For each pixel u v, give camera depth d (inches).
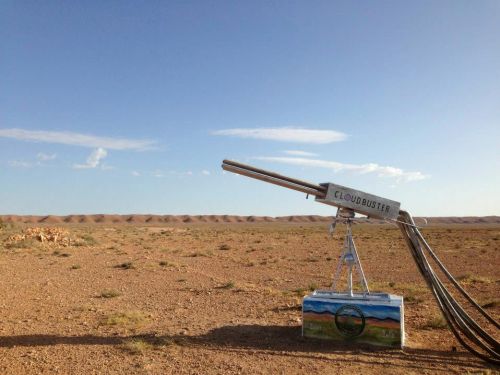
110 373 165.2
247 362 175.9
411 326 237.1
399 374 163.5
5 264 545.0
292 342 202.2
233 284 371.9
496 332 223.5
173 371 166.7
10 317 260.7
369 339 196.7
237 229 2199.8
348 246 212.1
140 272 472.1
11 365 174.6
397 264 545.6
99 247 843.4
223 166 206.8
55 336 216.8
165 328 231.0
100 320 252.1
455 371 167.2
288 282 405.7
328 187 202.7
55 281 407.8
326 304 204.4
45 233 921.5
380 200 203.0
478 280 394.3
